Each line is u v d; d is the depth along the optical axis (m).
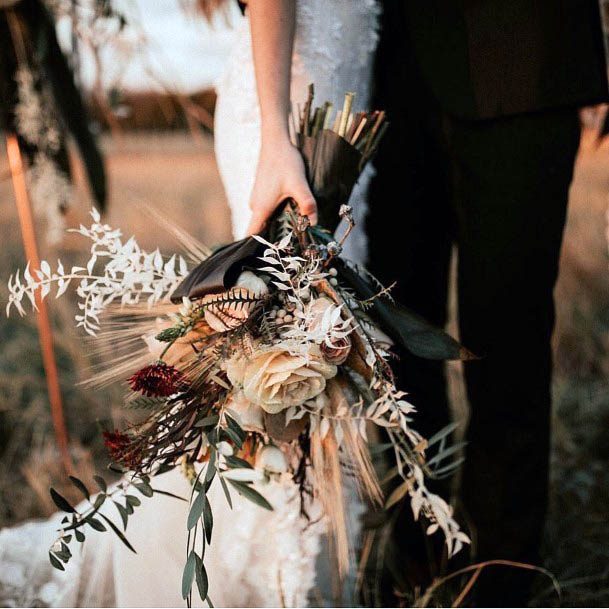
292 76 1.64
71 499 2.42
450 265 1.99
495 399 1.72
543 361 1.72
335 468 1.39
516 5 1.58
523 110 1.59
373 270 1.88
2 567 1.98
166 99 2.77
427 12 1.65
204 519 1.25
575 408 2.89
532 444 1.73
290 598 1.70
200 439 1.33
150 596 1.69
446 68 1.64
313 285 1.32
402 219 1.85
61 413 2.51
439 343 1.38
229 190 1.76
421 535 2.00
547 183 1.62
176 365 1.36
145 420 1.36
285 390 1.25
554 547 2.19
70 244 3.73
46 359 2.48
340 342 1.26
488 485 1.76
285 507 1.68
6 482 2.54
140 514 1.69
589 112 1.98
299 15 1.62
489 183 1.63
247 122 1.69
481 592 1.82
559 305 3.52
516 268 1.65
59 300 3.22
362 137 1.53
